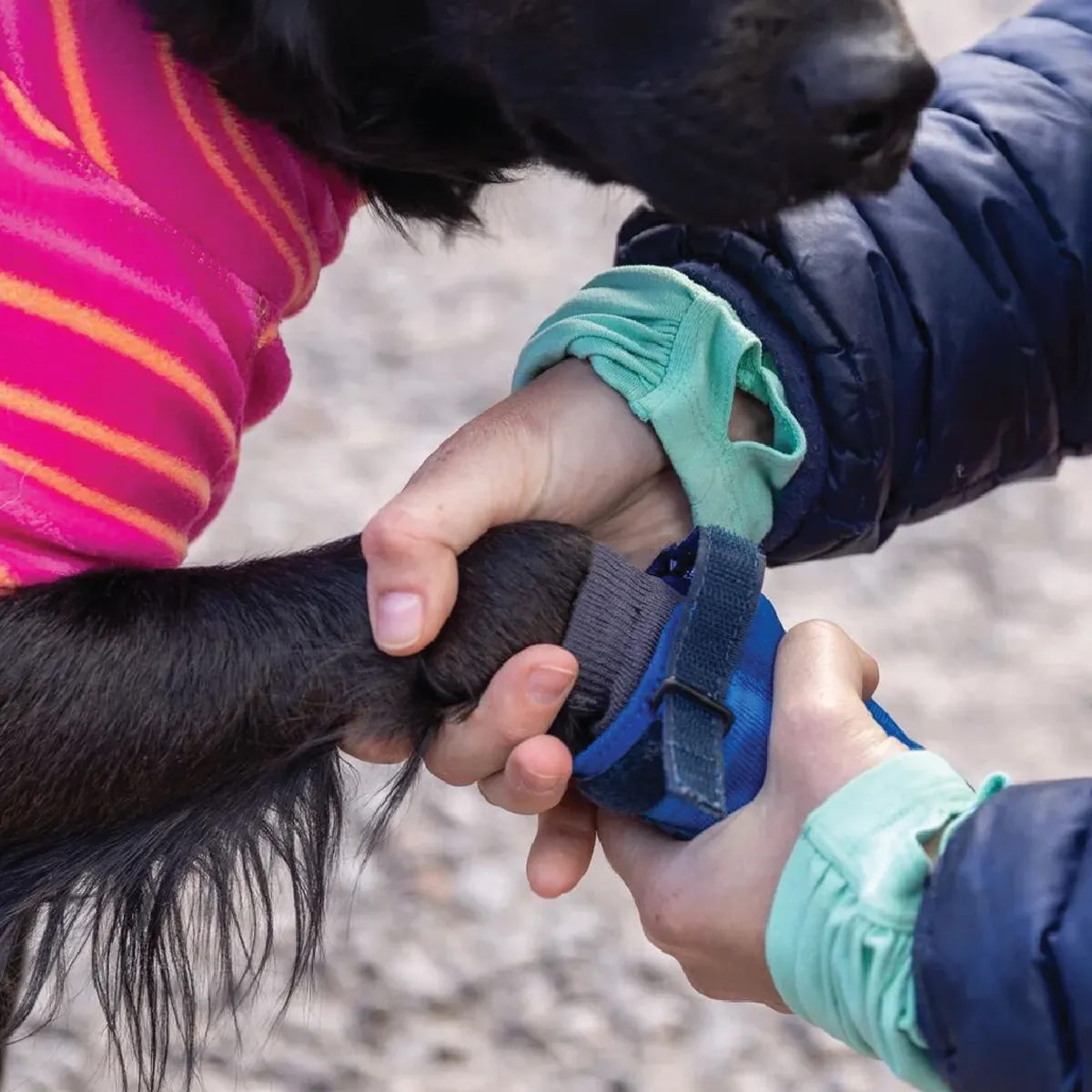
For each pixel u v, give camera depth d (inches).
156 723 65.9
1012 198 75.0
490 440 67.1
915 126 63.4
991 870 48.6
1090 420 80.3
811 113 61.0
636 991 110.8
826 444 72.1
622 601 63.6
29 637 65.1
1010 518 155.0
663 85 63.8
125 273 61.8
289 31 65.6
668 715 58.7
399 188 77.5
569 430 69.7
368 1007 108.0
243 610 67.9
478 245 157.5
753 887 56.8
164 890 68.3
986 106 77.5
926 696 133.3
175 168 63.2
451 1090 104.0
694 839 59.3
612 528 73.7
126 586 67.2
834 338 71.1
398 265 183.9
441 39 68.5
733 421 73.1
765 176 62.9
